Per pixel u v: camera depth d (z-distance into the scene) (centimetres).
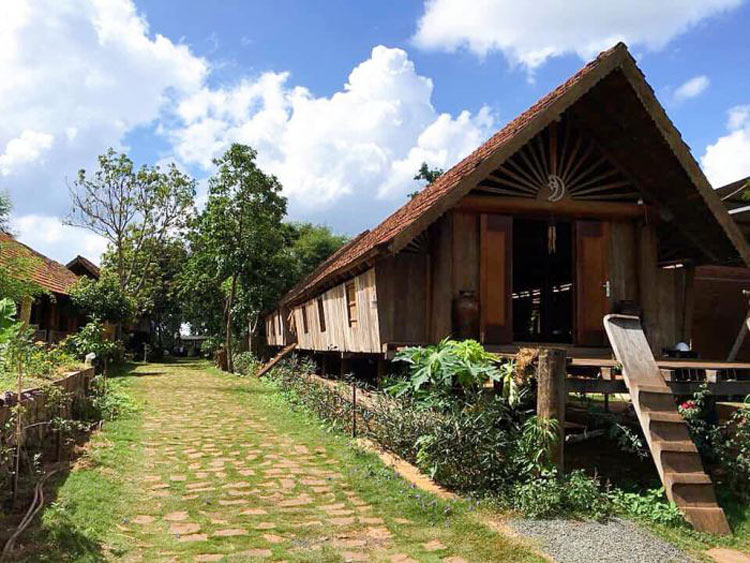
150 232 3525
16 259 979
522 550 487
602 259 1042
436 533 525
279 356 2058
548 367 661
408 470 727
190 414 1213
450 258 980
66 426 734
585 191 1034
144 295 3900
